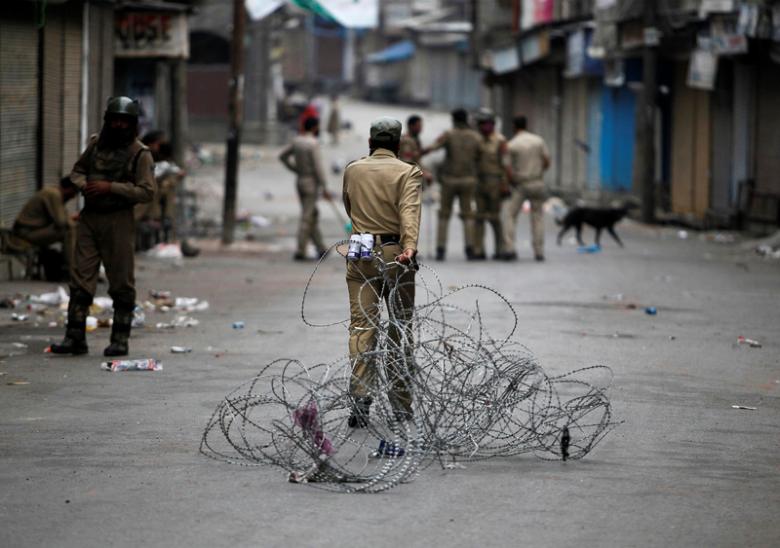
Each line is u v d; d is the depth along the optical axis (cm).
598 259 3141
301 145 3080
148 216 3048
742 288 2530
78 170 1641
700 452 1164
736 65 3978
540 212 3069
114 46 3259
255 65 8212
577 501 998
